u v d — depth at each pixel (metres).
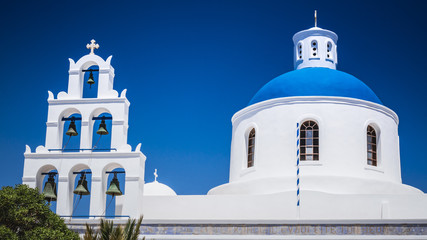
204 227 30.69
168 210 34.44
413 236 29.33
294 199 33.50
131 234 26.83
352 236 29.62
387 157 36.53
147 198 34.72
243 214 33.78
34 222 27.94
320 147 35.62
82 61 34.03
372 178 35.19
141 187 32.28
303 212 33.22
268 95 37.97
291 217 33.28
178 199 34.59
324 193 33.38
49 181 32.34
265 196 33.88
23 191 28.41
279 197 33.69
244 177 36.94
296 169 35.41
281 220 30.30
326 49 40.97
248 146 37.91
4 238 26.30
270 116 36.84
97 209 31.44
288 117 36.44
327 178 34.44
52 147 32.78
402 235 29.45
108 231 26.64
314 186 34.38
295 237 29.84
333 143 35.66
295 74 38.66
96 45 34.34
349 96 36.88
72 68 33.94
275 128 36.53
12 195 27.69
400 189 34.84
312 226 30.08
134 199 31.47
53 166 32.56
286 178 34.88
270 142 36.41
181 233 30.75
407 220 29.61
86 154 32.25
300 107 36.47
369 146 36.66
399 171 37.34
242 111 38.38
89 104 33.16
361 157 35.72
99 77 33.59
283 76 39.12
